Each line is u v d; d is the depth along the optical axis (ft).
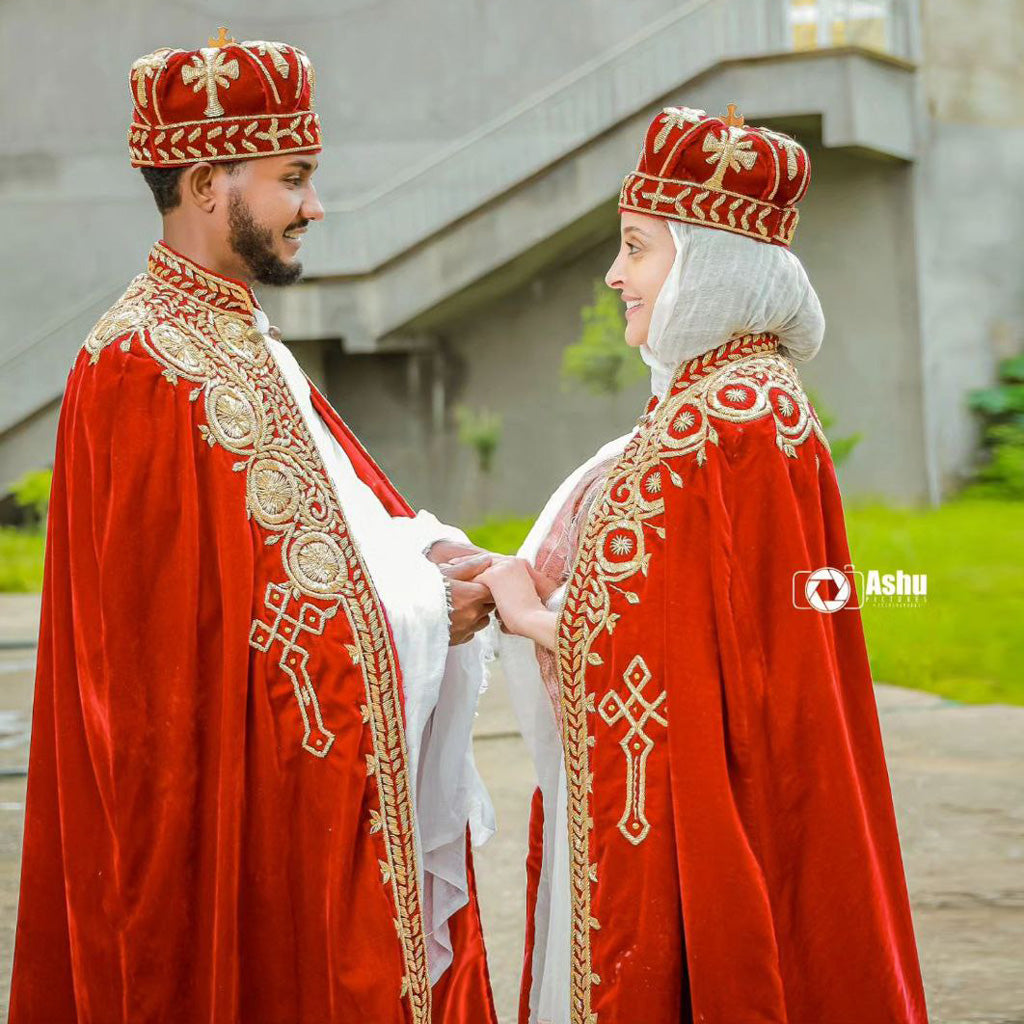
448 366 51.06
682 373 9.87
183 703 9.39
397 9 52.44
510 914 15.38
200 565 9.51
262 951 9.57
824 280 49.60
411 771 9.98
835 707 9.45
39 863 9.93
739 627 9.32
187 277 10.05
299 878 9.59
